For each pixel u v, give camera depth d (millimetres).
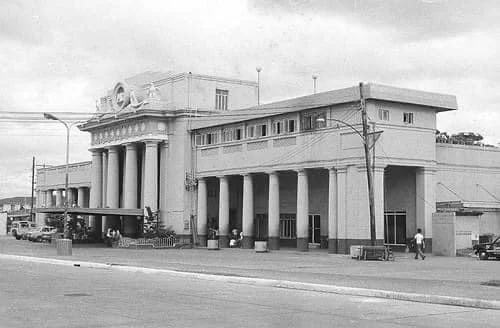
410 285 20688
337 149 45094
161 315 13945
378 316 14203
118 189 68125
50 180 93062
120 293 18672
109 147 68312
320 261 36812
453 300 16469
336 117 45375
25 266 31859
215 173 57438
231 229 62312
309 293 19172
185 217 60000
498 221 49312
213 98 64188
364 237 42906
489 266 32031
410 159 44438
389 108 43875
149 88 63375
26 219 137125
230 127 56438
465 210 45125
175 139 61656
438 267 31234
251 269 29000
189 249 55938
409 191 46719
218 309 15078
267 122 52219
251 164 53281
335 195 45375
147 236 59062
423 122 45531
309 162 47531
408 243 46281
